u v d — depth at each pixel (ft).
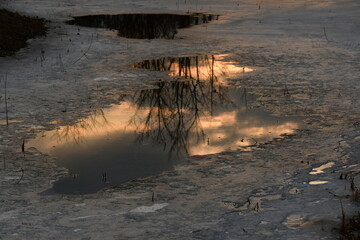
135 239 17.33
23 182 24.61
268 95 40.88
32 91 42.39
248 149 28.96
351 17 82.07
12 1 101.55
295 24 78.33
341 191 20.80
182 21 84.07
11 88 43.34
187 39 68.44
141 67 52.01
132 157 28.40
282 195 21.26
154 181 24.48
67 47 61.57
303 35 69.46
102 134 32.50
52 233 18.10
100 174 25.79
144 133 32.76
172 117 36.24
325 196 20.45
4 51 57.16
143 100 40.45
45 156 28.32
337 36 67.77
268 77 46.93
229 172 25.30
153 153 29.01
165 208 20.61
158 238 17.30
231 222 18.47
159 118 35.91
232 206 20.44
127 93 42.24
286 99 39.47
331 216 18.11
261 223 18.13
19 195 22.86
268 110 36.94
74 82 45.60
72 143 30.68
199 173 25.40
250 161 26.86
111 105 38.81
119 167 26.81
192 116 36.37
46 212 20.52
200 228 18.02
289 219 18.30
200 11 94.84
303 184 22.54
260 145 29.53
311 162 26.04
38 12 89.76
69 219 19.60
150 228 18.30
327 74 47.34
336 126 32.40
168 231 17.93
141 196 22.40
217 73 49.16
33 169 26.40
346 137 29.99
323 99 39.04
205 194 22.27
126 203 21.47
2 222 19.36
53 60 54.75
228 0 108.47
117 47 62.18
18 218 19.80
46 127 33.45
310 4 98.02
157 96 41.57
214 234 17.39
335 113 35.35
